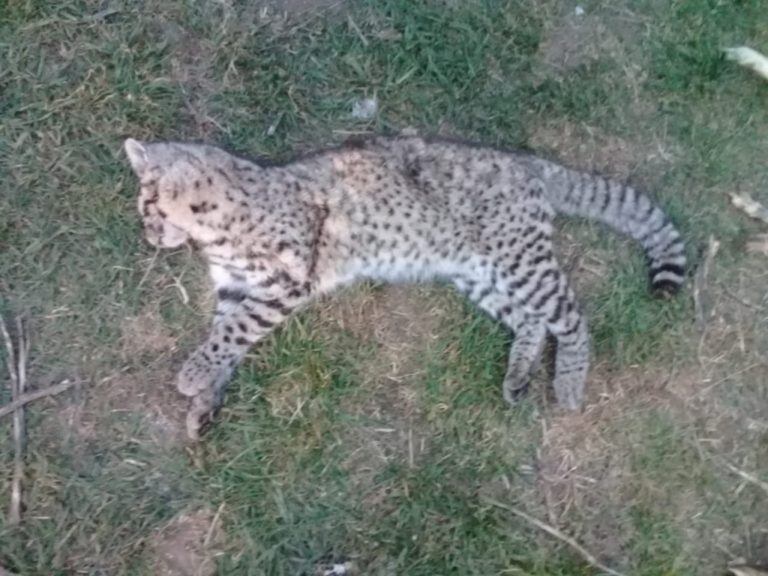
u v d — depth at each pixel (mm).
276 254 1381
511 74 1528
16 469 1366
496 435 1453
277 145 1491
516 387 1441
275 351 1440
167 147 1364
